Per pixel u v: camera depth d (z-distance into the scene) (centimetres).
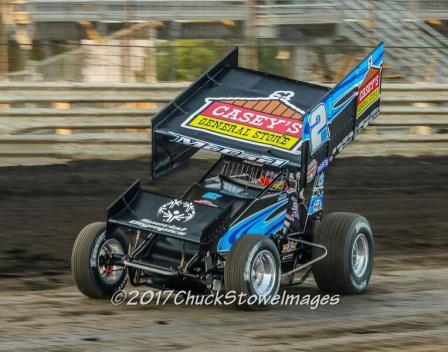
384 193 2862
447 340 1377
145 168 2992
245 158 1639
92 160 3061
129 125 3297
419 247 2297
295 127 1689
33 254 2034
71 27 3938
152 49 3762
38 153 3047
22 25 3834
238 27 4038
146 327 1406
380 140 3441
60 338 1322
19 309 1527
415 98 3684
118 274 1628
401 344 1344
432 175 3125
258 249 1516
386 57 4122
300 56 3991
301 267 1652
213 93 1786
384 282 1875
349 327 1451
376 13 3956
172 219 1532
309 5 3994
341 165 3175
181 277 1523
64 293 1689
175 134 1647
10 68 3812
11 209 2439
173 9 3956
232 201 1588
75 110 3284
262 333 1388
